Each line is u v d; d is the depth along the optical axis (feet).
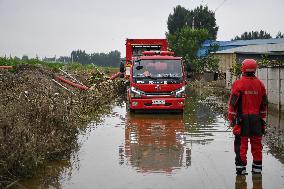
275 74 51.55
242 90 23.43
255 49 115.34
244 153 23.44
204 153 29.09
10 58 84.64
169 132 38.14
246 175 23.31
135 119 47.24
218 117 49.01
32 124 27.73
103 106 59.21
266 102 23.86
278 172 23.85
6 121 23.30
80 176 23.15
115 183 21.80
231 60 124.57
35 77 53.67
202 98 76.07
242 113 23.44
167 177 22.95
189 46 148.56
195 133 37.58
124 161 26.76
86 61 282.97
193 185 21.43
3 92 36.37
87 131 38.52
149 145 32.01
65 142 29.71
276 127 39.29
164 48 80.59
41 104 30.83
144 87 51.34
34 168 23.54
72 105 38.32
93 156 28.14
